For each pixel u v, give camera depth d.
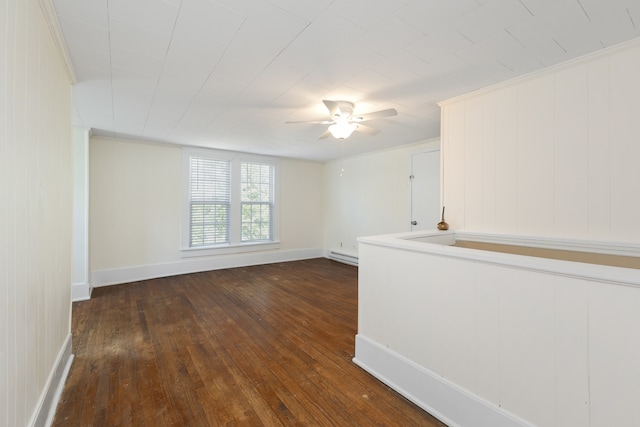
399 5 1.50
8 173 1.10
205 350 2.44
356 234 5.93
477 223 2.59
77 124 3.62
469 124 2.65
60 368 1.93
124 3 1.47
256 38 1.79
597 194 1.98
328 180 6.68
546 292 1.27
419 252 1.77
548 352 1.27
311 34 1.75
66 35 1.74
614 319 1.11
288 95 2.69
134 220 4.60
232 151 5.46
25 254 1.29
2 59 1.04
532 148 2.27
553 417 1.25
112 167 4.42
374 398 1.84
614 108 1.91
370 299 2.12
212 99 2.79
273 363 2.24
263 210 5.98
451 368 1.61
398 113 3.17
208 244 5.32
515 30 1.71
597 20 1.61
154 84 2.45
